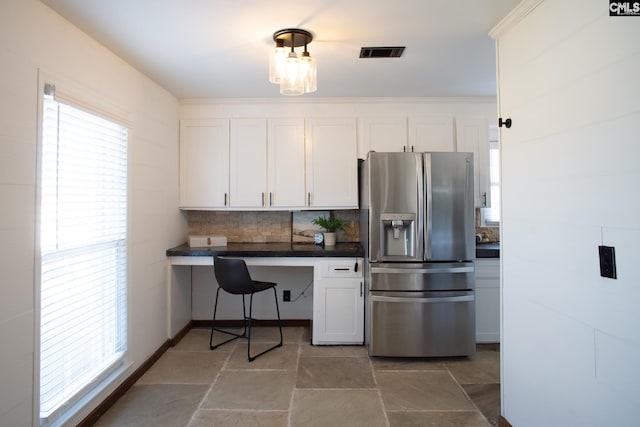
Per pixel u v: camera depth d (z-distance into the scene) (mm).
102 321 1973
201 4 1603
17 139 1400
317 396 2109
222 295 3375
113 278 2082
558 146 1366
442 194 2553
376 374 2387
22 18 1426
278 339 3012
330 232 3191
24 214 1431
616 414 1114
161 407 1991
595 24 1175
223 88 2781
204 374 2379
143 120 2424
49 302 1589
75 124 1756
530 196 1552
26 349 1438
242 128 3076
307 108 3090
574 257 1285
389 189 2559
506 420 1764
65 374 1694
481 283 2826
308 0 1585
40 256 1500
